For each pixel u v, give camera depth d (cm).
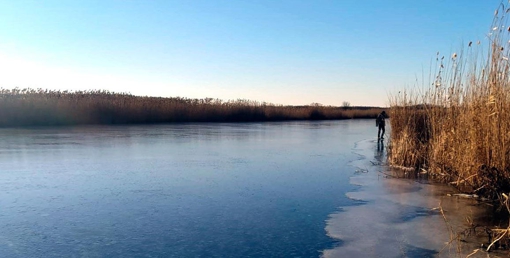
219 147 1538
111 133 2158
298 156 1303
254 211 656
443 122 969
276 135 2191
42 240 528
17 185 838
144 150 1416
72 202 710
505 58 677
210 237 537
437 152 937
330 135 2262
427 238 526
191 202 711
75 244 513
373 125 3584
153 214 639
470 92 811
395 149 1148
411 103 1295
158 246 505
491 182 689
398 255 472
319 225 586
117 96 3600
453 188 817
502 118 700
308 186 841
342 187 831
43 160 1161
